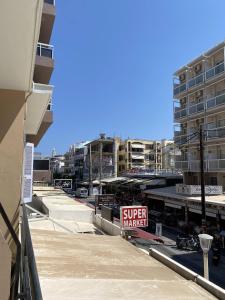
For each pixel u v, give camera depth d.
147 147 90.88
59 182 88.00
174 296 5.81
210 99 38.88
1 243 2.97
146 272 7.25
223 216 29.86
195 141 41.91
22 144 6.53
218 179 38.06
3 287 2.92
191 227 31.81
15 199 6.36
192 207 34.56
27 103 7.70
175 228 36.25
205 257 9.81
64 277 6.34
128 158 88.31
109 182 67.25
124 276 6.76
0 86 6.46
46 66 22.53
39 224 14.12
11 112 6.56
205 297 5.90
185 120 45.09
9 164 6.42
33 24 4.19
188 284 6.61
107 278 6.52
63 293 5.53
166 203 40.72
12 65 5.41
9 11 3.92
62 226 13.99
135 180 55.69
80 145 113.25
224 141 37.03
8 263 2.97
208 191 35.16
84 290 5.74
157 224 30.25
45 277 6.25
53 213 16.42
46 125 21.70
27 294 2.54
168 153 82.38
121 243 10.23
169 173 55.16
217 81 38.25
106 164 87.69
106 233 15.14
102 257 8.23
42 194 27.03
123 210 14.50
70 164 118.44
